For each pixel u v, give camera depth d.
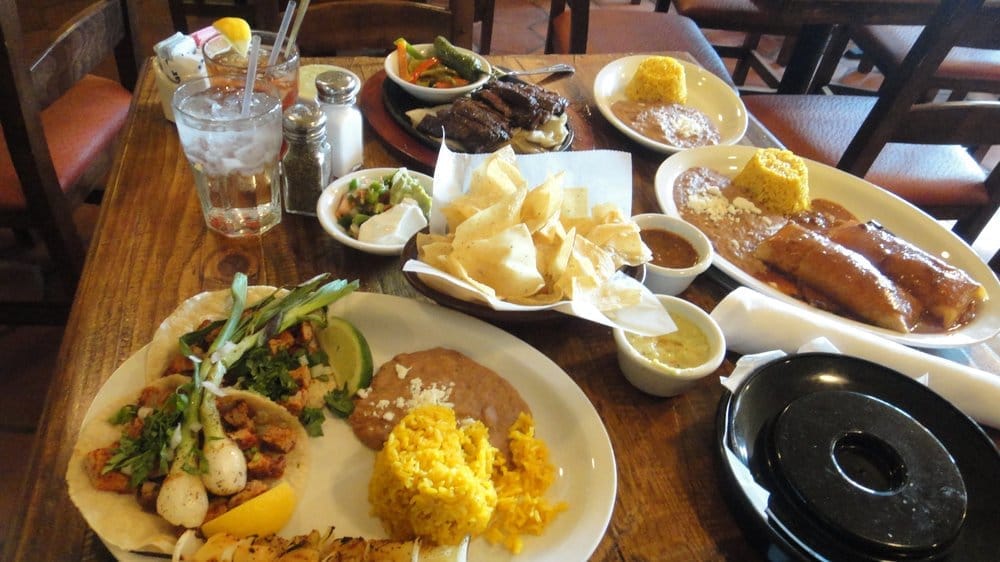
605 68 1.66
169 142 1.26
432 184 1.17
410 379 0.85
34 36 2.95
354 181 1.12
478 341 0.91
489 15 2.45
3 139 1.53
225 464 0.70
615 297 0.94
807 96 2.26
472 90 1.45
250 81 0.99
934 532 0.70
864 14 2.00
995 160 3.22
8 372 1.76
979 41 2.05
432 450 0.72
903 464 0.76
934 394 0.88
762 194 1.37
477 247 0.92
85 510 0.66
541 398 0.87
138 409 0.75
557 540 0.74
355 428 0.81
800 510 0.73
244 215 1.08
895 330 1.09
